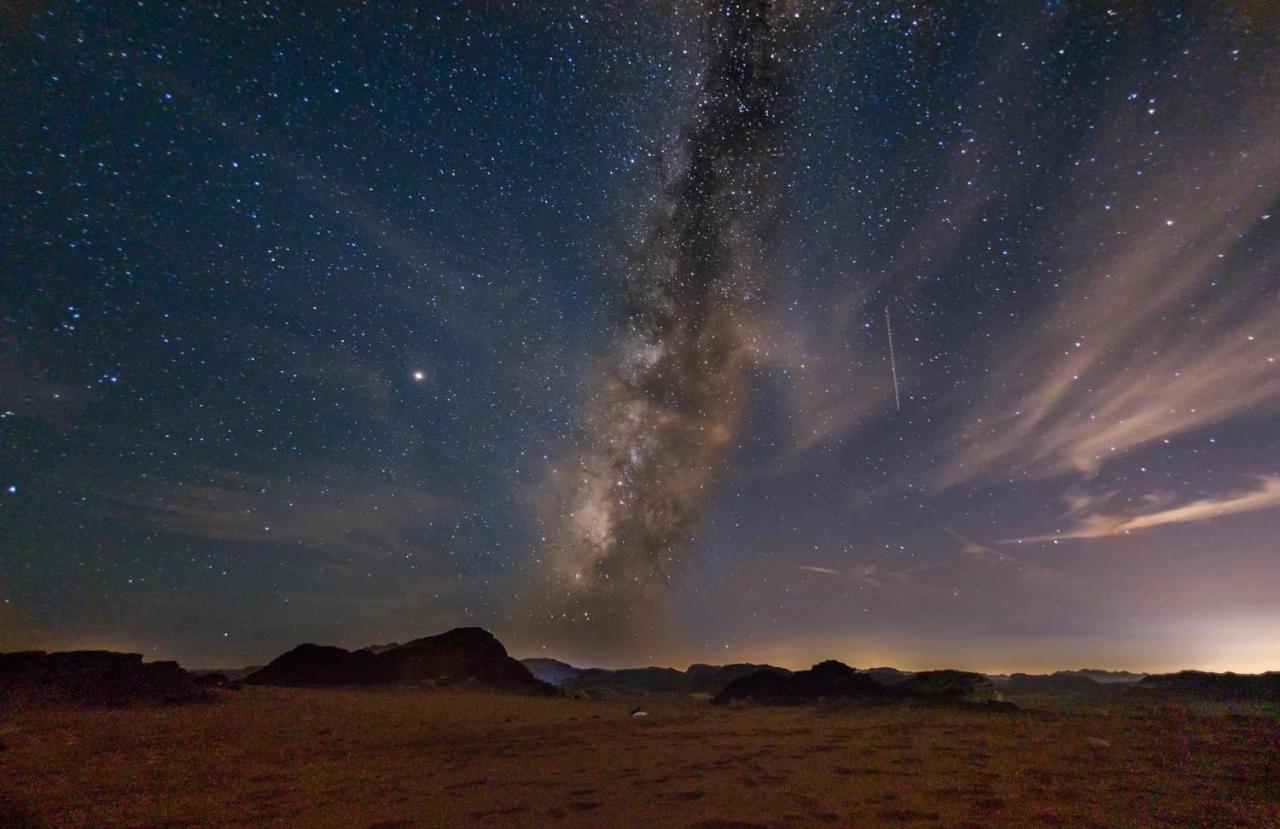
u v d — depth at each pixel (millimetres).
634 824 4164
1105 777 5375
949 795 4805
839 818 4242
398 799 4871
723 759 6215
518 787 5180
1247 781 5207
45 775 5703
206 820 4418
